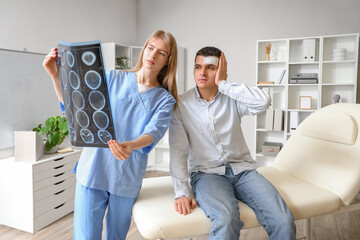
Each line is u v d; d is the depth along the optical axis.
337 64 3.67
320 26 3.75
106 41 4.12
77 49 1.00
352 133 1.53
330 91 3.72
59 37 3.32
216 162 1.48
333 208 1.41
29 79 2.70
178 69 4.30
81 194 1.32
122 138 1.37
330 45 3.69
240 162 1.52
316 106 3.81
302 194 1.42
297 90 3.87
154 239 1.18
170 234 1.18
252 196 1.33
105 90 1.02
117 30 4.33
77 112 1.11
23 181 2.26
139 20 4.71
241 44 4.14
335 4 3.68
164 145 4.14
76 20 3.58
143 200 1.39
